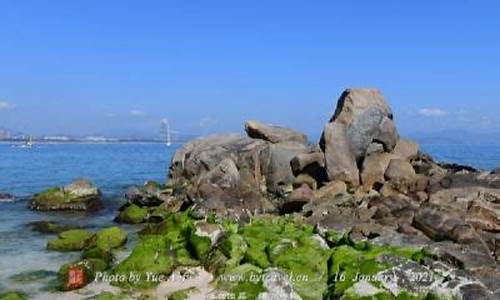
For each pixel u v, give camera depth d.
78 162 107.81
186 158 46.72
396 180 35.38
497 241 23.75
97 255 26.42
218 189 37.62
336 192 35.78
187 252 25.42
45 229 34.47
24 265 25.92
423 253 21.28
